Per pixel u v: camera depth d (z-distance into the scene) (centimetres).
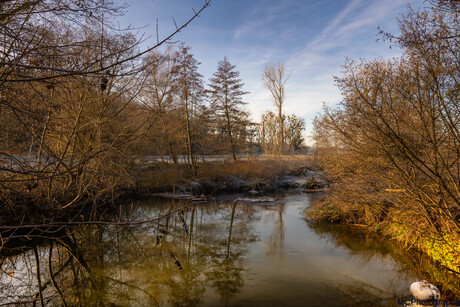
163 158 2466
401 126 625
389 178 734
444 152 577
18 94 454
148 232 1049
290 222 1141
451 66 480
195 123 2414
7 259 772
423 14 490
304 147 4181
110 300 571
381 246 817
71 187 920
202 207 1489
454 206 614
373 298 538
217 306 532
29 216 877
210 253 822
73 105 782
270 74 3309
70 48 409
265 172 2259
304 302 532
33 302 567
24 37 397
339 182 1055
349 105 662
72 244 908
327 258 746
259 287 598
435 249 679
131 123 1029
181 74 1948
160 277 671
